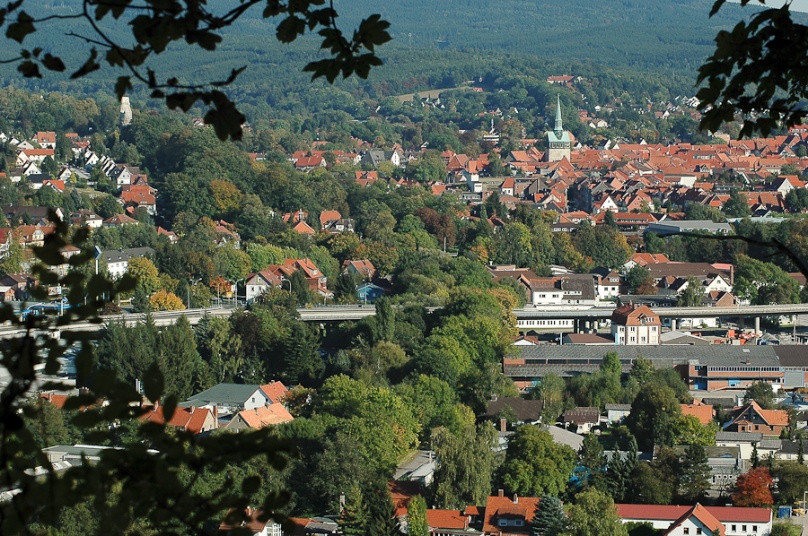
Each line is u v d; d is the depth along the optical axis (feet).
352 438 564.30
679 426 640.17
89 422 65.82
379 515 485.15
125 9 67.87
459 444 555.69
